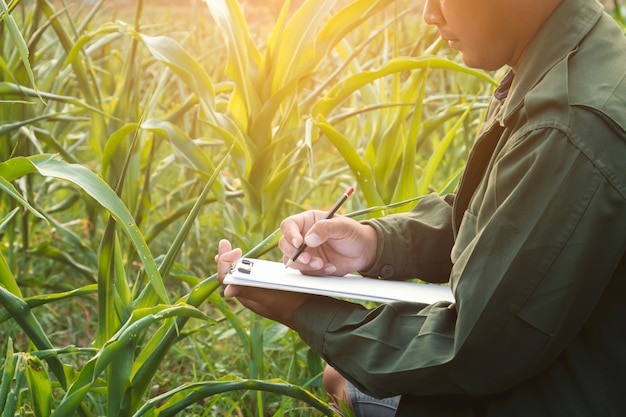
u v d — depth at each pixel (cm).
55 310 249
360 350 129
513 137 119
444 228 161
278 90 194
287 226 153
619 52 118
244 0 288
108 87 354
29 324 137
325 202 331
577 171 111
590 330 121
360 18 196
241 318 248
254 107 200
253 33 390
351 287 140
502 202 118
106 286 144
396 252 158
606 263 112
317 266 148
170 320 142
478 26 124
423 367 121
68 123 296
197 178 259
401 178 208
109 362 130
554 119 113
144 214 237
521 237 113
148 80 399
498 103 144
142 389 143
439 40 230
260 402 171
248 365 210
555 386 122
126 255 254
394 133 221
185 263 271
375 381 126
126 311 148
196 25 454
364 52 352
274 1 229
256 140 200
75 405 129
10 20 127
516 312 114
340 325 134
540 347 115
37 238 270
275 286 137
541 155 112
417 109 202
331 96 201
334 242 153
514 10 121
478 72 196
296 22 197
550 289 113
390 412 152
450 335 123
